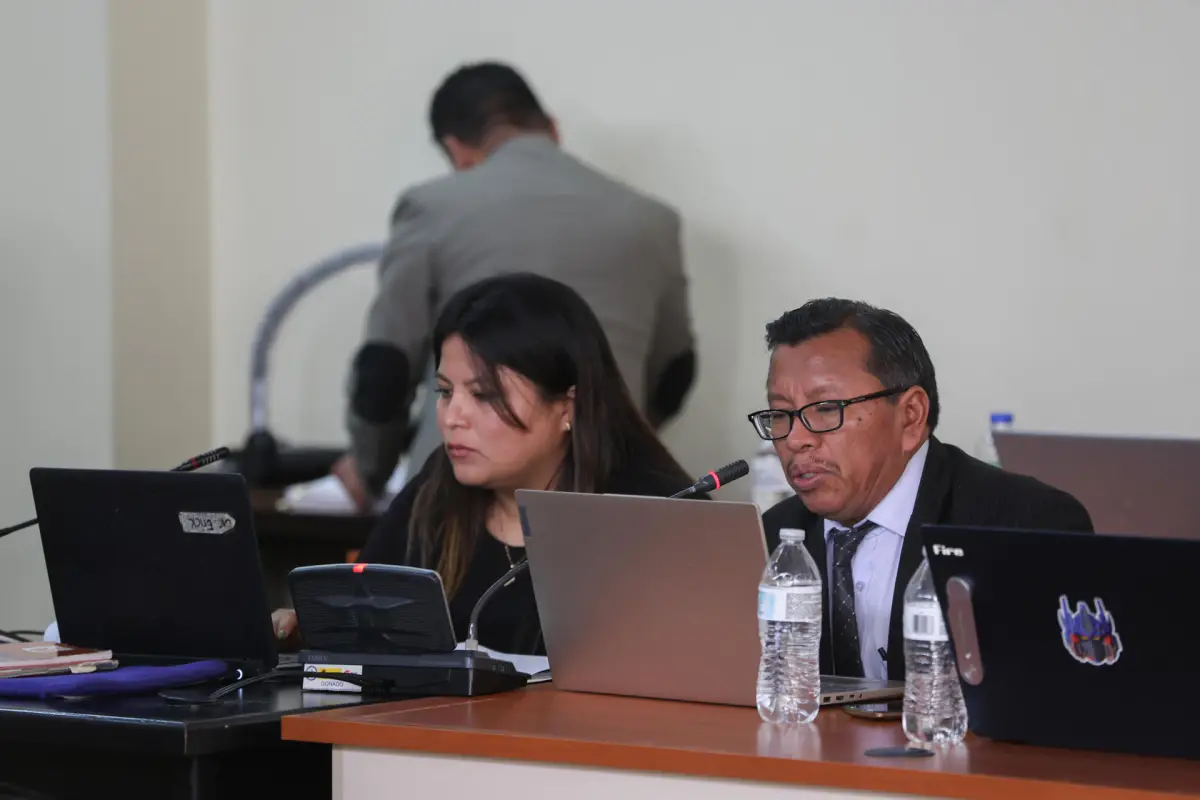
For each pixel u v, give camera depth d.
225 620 4.83
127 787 4.17
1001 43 8.87
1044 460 5.63
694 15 9.56
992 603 3.79
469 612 5.79
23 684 4.43
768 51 9.38
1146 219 8.59
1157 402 8.57
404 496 6.31
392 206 10.37
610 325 8.08
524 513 4.61
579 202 8.17
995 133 8.88
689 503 4.26
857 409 4.81
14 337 10.17
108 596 4.99
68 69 10.05
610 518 4.43
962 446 8.97
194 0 10.71
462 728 3.96
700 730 3.96
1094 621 3.67
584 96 9.84
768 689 4.22
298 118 10.62
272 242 10.70
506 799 3.90
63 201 10.09
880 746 3.76
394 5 10.33
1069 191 8.73
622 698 4.55
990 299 8.90
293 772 4.42
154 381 10.39
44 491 5.00
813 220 9.30
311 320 10.63
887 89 9.12
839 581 5.04
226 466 9.49
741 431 9.45
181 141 10.59
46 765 4.30
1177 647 3.58
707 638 4.35
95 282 10.03
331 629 4.69
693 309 9.55
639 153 9.70
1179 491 5.39
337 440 10.58
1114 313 8.65
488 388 5.65
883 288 9.13
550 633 4.66
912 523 4.90
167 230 10.49
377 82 10.40
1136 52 8.59
